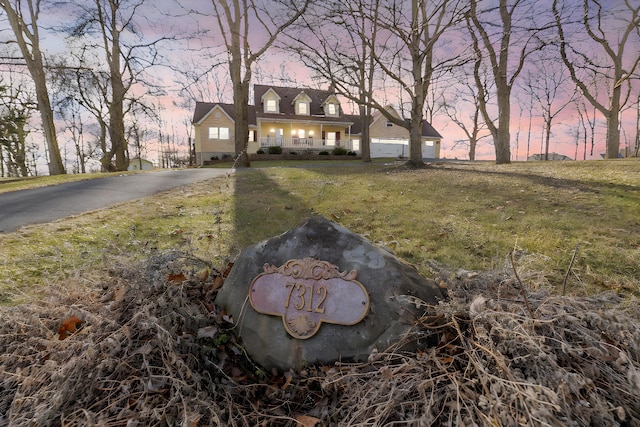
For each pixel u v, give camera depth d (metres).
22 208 6.70
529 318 1.68
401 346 1.87
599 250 4.01
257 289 2.26
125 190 9.10
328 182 10.24
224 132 34.22
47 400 1.69
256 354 2.10
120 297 2.30
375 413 1.54
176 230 5.09
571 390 1.42
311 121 34.16
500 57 16.47
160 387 1.79
